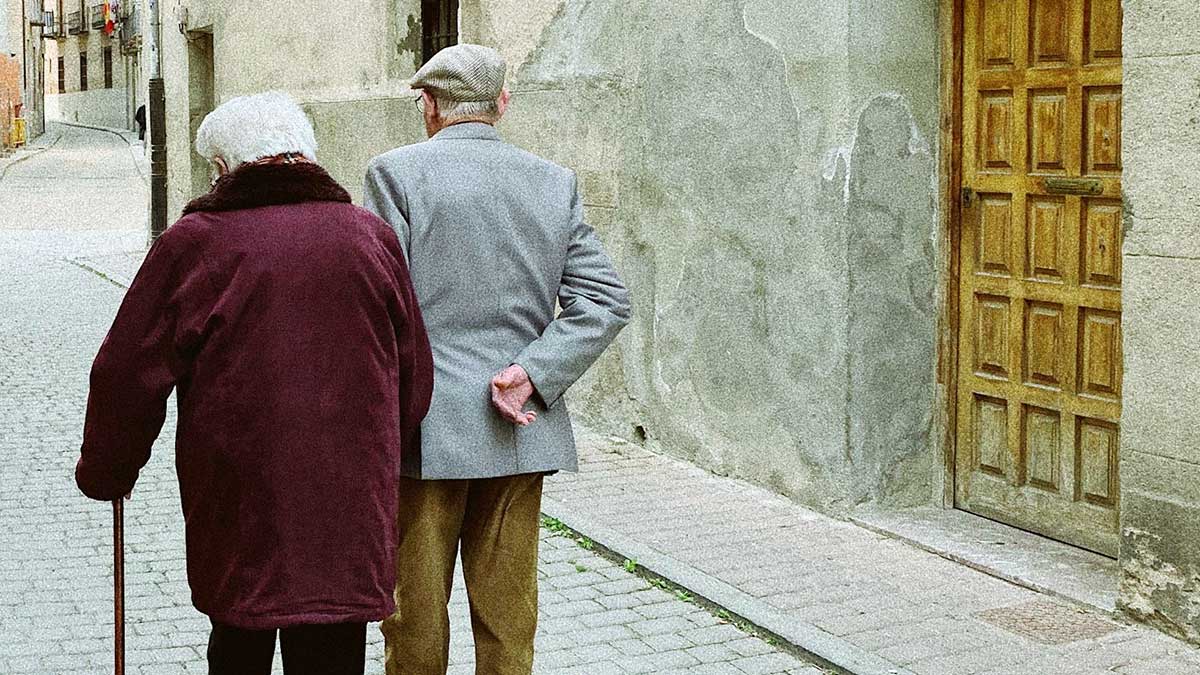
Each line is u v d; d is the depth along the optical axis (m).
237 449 2.96
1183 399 4.60
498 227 3.55
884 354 6.12
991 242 5.89
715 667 4.55
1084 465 5.51
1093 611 4.95
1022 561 5.43
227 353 2.97
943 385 6.19
